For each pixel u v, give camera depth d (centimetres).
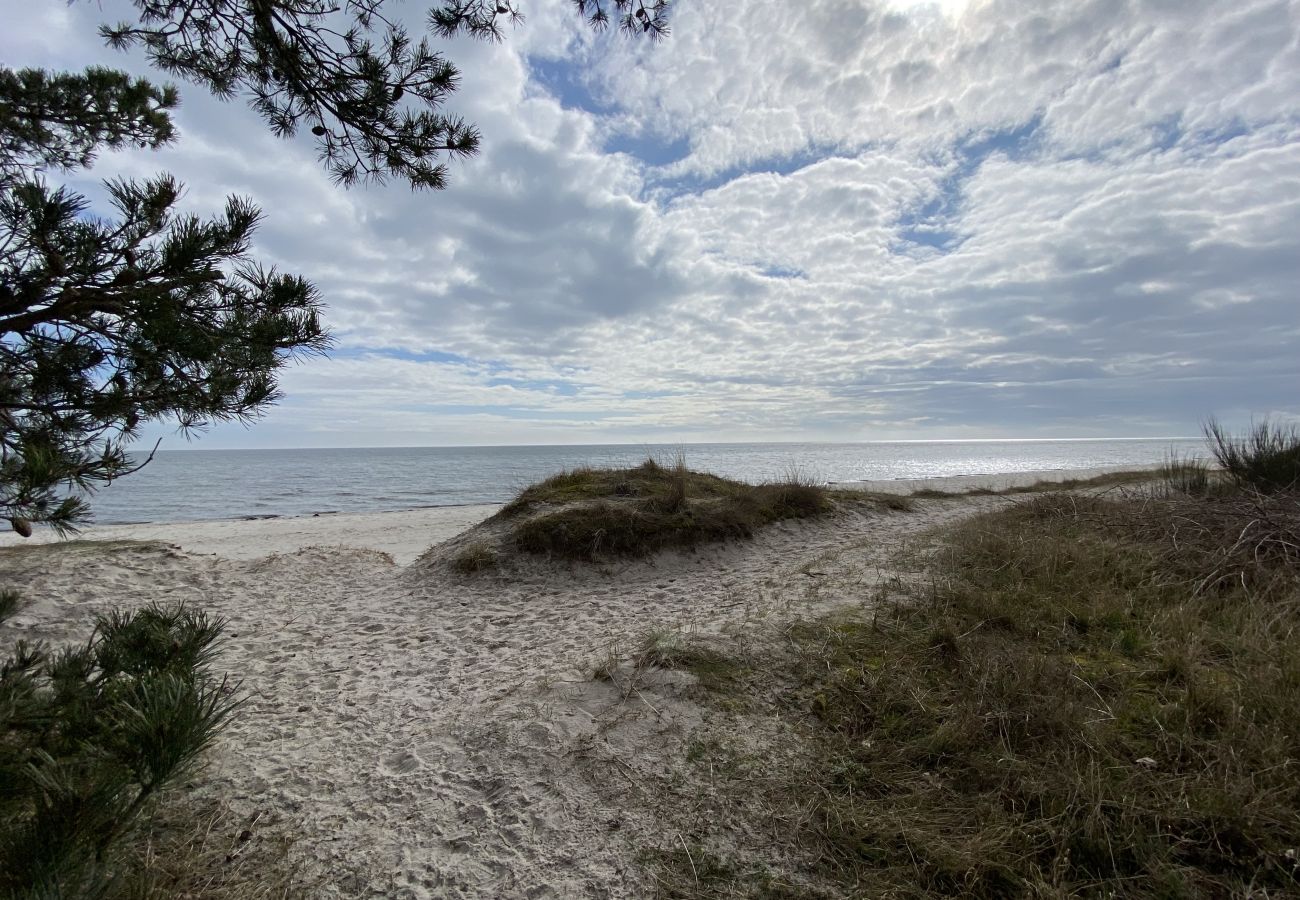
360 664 494
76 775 167
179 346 196
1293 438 794
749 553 872
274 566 860
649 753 295
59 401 192
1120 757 261
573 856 236
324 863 236
